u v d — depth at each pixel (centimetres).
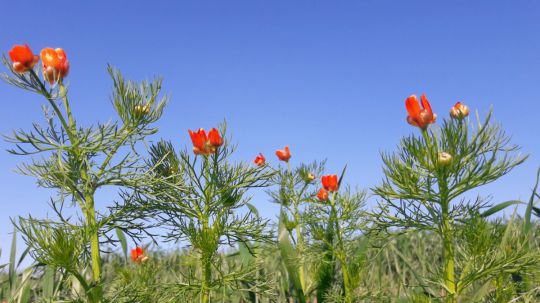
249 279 40
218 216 40
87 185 33
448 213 36
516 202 43
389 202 38
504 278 41
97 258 33
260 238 41
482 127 34
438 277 36
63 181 33
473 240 35
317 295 55
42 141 33
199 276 46
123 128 35
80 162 33
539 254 34
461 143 34
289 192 60
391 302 49
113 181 34
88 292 32
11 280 45
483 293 36
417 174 36
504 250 35
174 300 38
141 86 36
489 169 34
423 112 34
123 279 43
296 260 54
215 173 39
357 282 51
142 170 36
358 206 53
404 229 38
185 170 40
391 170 37
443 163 34
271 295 43
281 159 62
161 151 40
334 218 53
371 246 44
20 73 32
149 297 38
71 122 33
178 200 38
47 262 31
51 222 32
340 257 52
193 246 40
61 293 38
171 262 56
